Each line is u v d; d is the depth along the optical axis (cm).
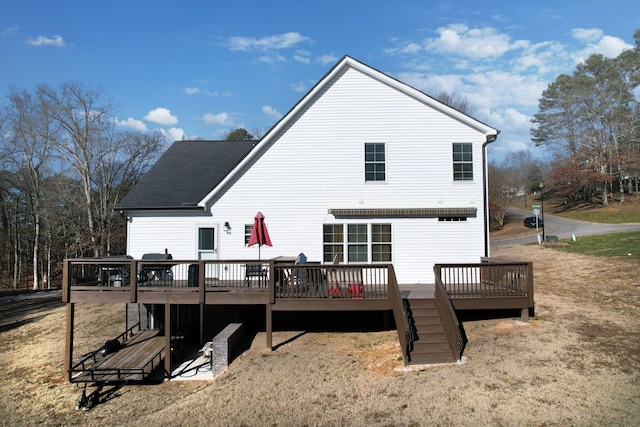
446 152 1634
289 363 1206
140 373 1195
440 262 1614
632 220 4691
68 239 4100
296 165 1642
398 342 1284
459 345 1155
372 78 1648
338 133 1642
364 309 1298
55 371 1365
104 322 1822
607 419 780
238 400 1023
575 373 962
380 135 1638
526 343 1154
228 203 1650
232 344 1294
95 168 3900
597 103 6172
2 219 4528
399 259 1619
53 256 4422
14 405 1165
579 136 6350
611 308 1408
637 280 1677
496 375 990
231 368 1216
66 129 3788
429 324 1234
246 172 1653
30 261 4738
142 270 1405
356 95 1647
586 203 5981
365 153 1641
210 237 1658
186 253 1658
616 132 6009
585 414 802
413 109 1639
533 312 1391
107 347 1387
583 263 2202
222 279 1576
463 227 1623
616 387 887
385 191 1631
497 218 5812
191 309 1658
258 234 1441
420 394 943
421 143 1634
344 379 1072
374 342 1313
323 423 878
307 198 1638
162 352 1388
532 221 5197
